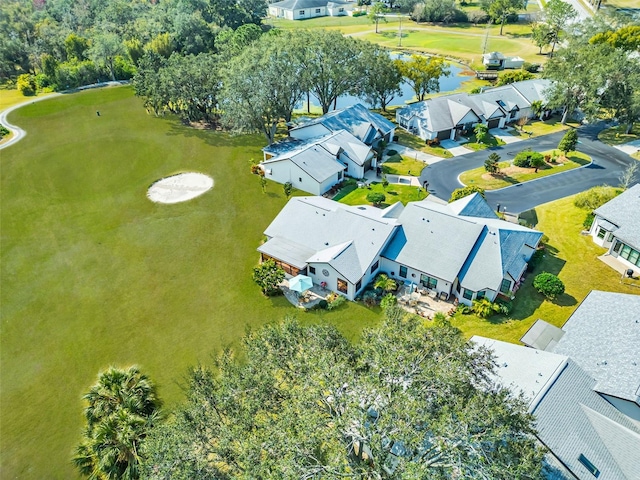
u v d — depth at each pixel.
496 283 39.12
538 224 51.56
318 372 22.42
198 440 22.58
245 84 66.69
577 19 141.38
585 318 32.25
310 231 46.25
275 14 181.75
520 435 20.03
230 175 64.44
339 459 19.42
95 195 60.41
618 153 68.19
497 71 111.62
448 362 22.66
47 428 32.00
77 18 138.50
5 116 85.94
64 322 40.66
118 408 26.86
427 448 19.27
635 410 25.78
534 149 70.69
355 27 162.12
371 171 64.88
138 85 86.38
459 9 167.25
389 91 86.94
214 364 35.72
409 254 42.75
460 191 54.03
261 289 43.56
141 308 41.88
